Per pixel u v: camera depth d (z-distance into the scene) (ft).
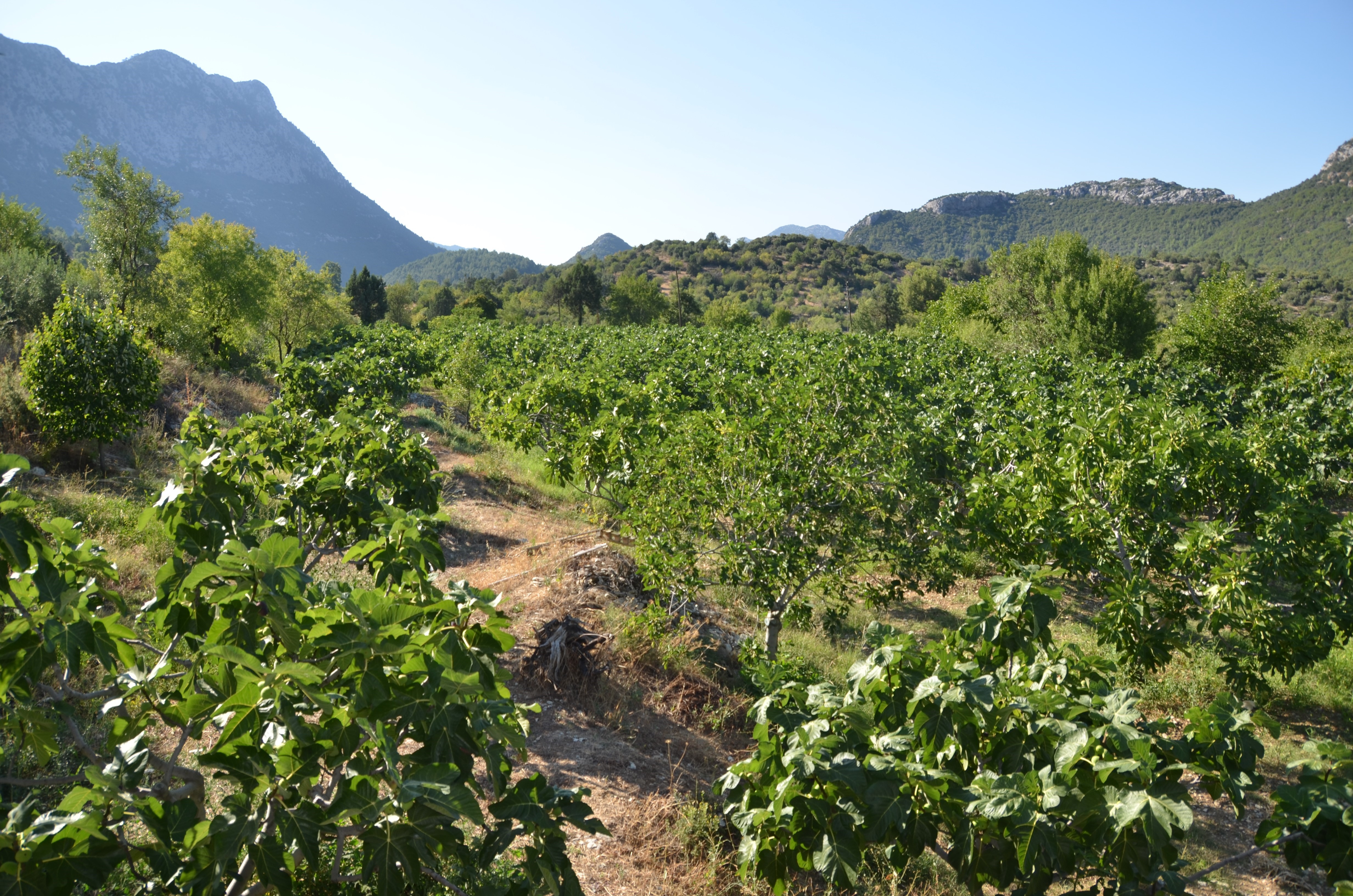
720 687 26.20
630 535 33.94
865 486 28.60
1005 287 155.22
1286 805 8.61
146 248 74.28
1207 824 23.02
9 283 58.34
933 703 10.18
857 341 99.35
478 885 11.26
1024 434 39.47
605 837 16.84
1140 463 29.07
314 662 8.45
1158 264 647.97
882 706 10.73
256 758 8.08
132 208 72.18
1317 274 604.49
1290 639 25.30
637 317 313.94
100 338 38.40
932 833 9.78
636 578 32.50
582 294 327.67
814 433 31.76
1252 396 75.66
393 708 8.16
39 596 7.93
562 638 23.95
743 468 29.55
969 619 11.38
